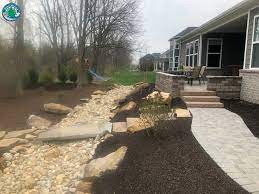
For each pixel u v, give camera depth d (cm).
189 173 437
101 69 2908
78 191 443
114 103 1172
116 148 575
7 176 537
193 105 910
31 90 1563
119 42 2381
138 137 612
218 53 1664
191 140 584
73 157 593
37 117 852
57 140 678
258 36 958
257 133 642
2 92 1317
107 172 471
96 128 730
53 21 2347
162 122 626
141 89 1399
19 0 1432
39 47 2066
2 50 1373
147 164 476
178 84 989
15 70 1361
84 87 1772
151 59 3847
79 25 2034
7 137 699
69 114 965
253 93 925
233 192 380
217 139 597
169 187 404
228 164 469
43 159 595
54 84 1806
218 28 1462
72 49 2327
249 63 998
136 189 411
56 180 505
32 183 500
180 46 2431
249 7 1004
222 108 902
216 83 998
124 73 3528
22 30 1434
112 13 2212
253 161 484
